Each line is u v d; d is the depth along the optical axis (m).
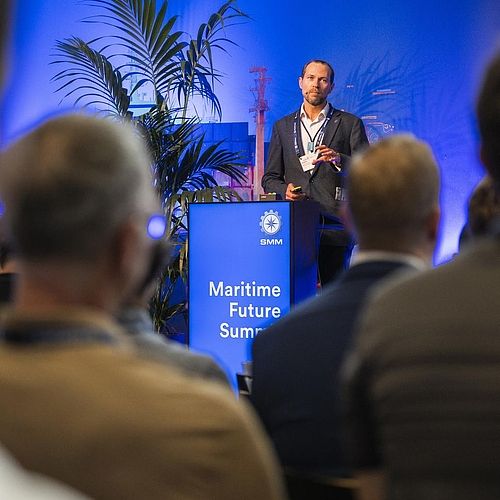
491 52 1.34
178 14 10.86
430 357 1.20
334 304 2.10
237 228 5.04
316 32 10.54
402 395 1.21
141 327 2.03
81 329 1.05
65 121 1.14
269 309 4.99
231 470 1.00
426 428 1.18
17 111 11.03
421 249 2.12
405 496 1.19
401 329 1.25
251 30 10.69
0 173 1.11
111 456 0.96
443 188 10.24
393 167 2.08
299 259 5.04
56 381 0.99
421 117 10.31
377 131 10.40
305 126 8.65
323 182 8.33
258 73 10.68
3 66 0.60
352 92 10.46
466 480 1.14
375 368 1.27
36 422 0.97
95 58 9.16
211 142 10.70
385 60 10.38
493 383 1.15
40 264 1.11
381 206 2.08
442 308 1.23
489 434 1.14
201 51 9.27
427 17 10.28
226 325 5.06
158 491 0.96
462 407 1.16
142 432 0.97
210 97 10.11
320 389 2.06
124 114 8.98
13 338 1.04
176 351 2.07
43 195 1.08
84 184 1.09
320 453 2.07
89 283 1.13
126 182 1.13
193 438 0.99
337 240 6.33
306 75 8.66
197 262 5.10
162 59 9.09
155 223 1.52
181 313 9.05
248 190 10.63
